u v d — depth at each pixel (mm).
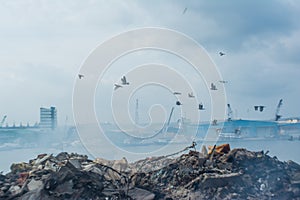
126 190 12148
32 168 14055
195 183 12875
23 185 11805
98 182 12000
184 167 14266
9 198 11117
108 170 13430
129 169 14961
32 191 11164
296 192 12492
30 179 12141
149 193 12117
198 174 13570
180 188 12938
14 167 14281
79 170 12383
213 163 14664
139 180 13258
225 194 12148
